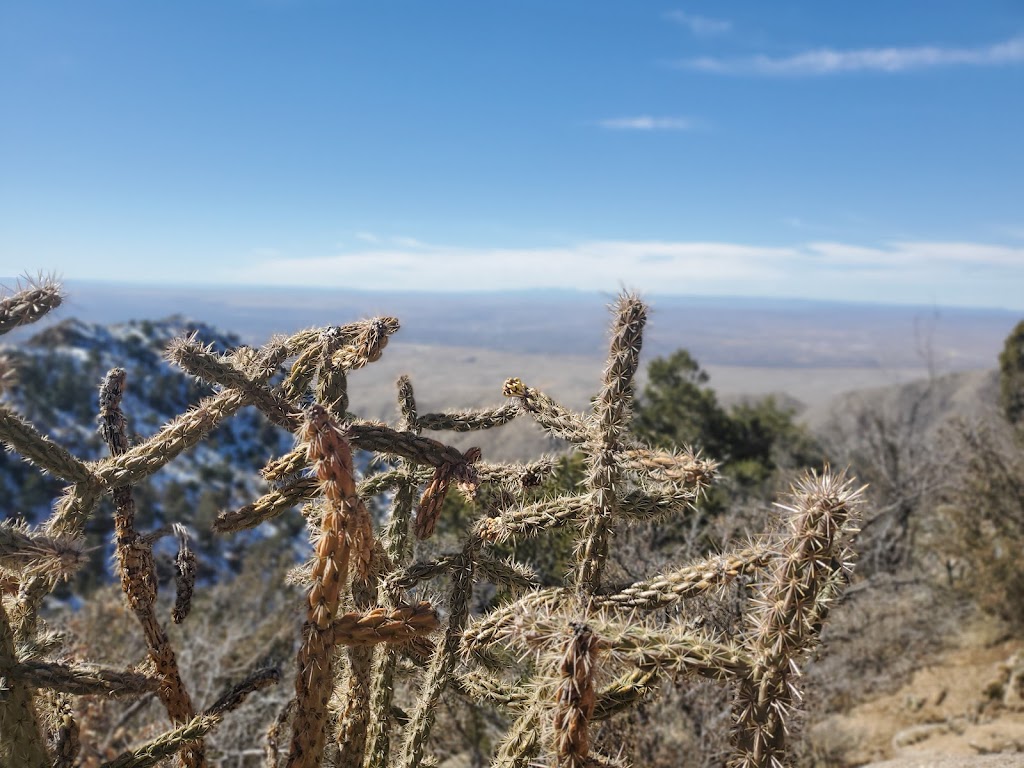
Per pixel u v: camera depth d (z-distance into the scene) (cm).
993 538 1075
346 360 249
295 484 238
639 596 217
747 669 183
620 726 428
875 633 919
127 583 234
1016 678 840
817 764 664
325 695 190
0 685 181
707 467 244
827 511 178
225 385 244
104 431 245
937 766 588
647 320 241
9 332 179
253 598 1007
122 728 534
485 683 257
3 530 171
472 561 257
